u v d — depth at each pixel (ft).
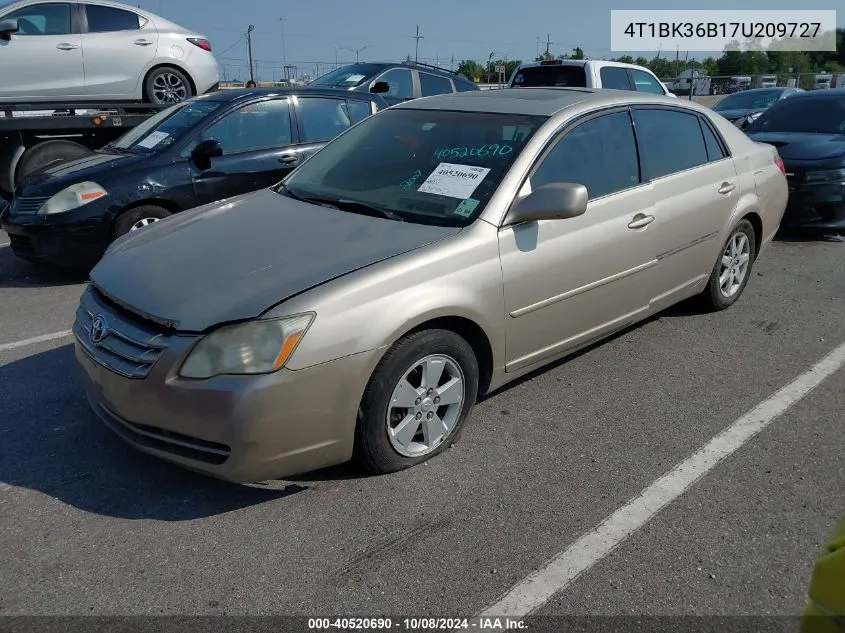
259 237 11.54
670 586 8.75
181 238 11.89
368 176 13.38
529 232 11.94
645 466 11.33
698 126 16.43
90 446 11.72
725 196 16.58
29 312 18.39
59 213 19.83
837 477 11.05
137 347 9.84
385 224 11.71
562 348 13.24
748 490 10.70
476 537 9.59
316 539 9.52
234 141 22.06
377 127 14.76
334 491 10.54
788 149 26.07
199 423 9.30
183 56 34.65
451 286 10.80
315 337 9.46
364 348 9.82
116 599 8.46
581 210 11.39
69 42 31.45
